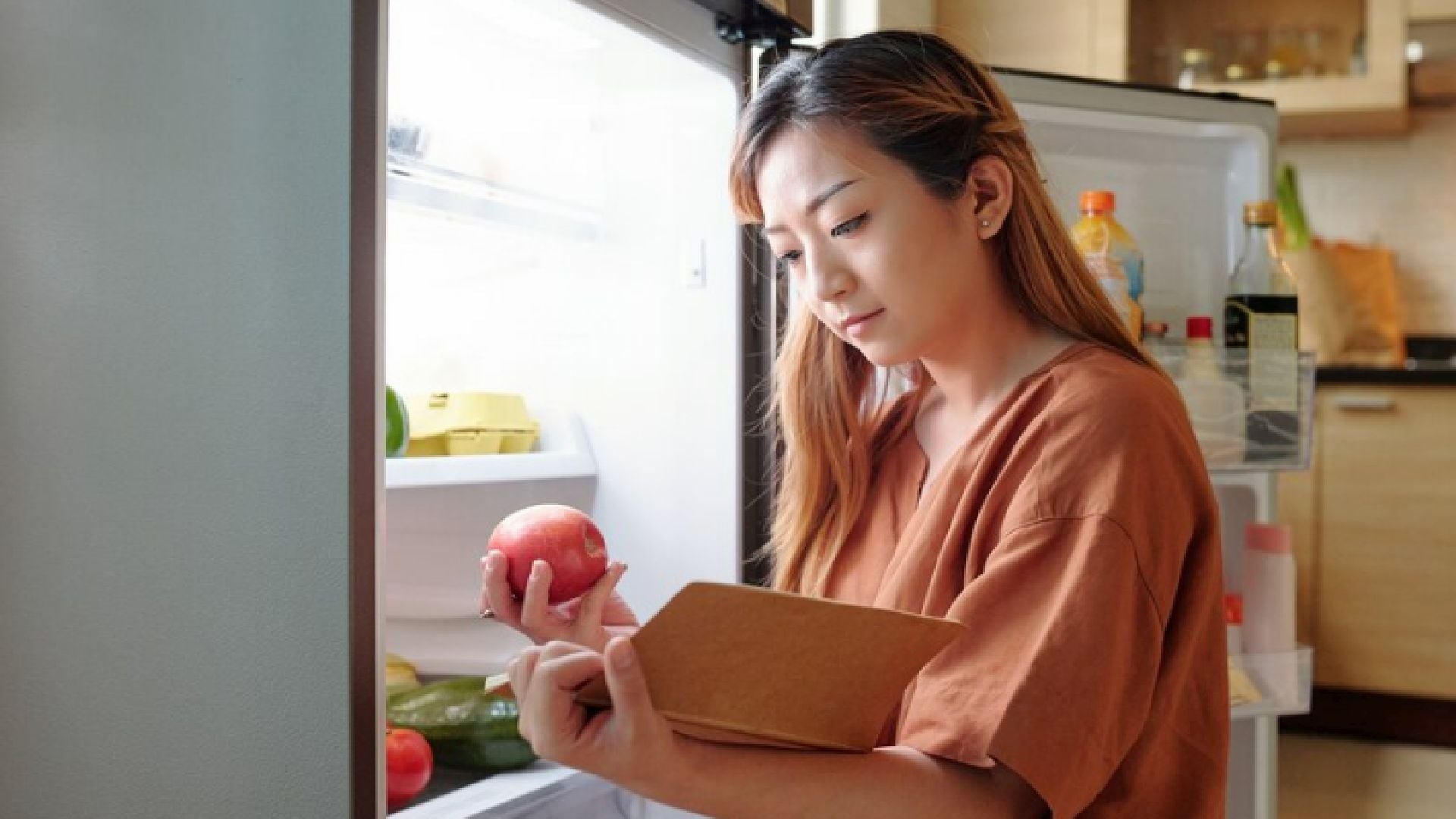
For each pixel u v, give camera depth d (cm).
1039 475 94
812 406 124
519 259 154
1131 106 182
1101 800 97
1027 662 88
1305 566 346
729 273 142
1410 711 346
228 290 98
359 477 94
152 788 102
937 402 120
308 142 95
